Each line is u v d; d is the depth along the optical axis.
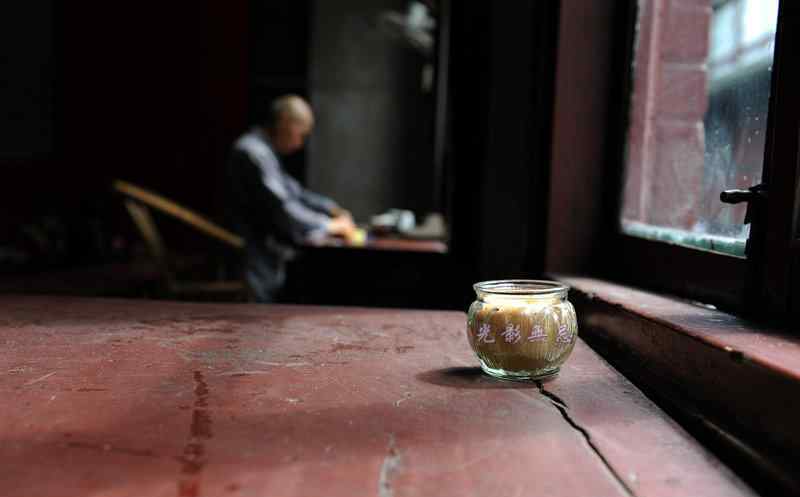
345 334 1.20
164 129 4.80
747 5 1.25
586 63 1.51
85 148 4.73
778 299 0.89
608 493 0.62
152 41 4.75
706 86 1.38
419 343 1.15
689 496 0.62
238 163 3.18
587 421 0.79
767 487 0.65
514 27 1.79
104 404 0.82
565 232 1.54
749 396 0.72
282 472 0.65
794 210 0.87
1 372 0.94
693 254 1.12
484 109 1.90
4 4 3.89
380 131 4.70
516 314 0.92
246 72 4.71
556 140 1.52
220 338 1.15
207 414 0.79
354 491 0.61
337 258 2.71
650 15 1.42
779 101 0.89
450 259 2.32
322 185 4.74
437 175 3.27
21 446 0.69
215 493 0.60
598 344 1.16
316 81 4.69
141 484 0.62
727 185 1.16
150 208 4.73
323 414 0.80
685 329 0.86
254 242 3.21
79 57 4.65
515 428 0.77
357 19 4.64
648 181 1.40
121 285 3.26
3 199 3.96
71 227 3.89
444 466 0.67
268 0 4.67
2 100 3.90
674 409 0.85
